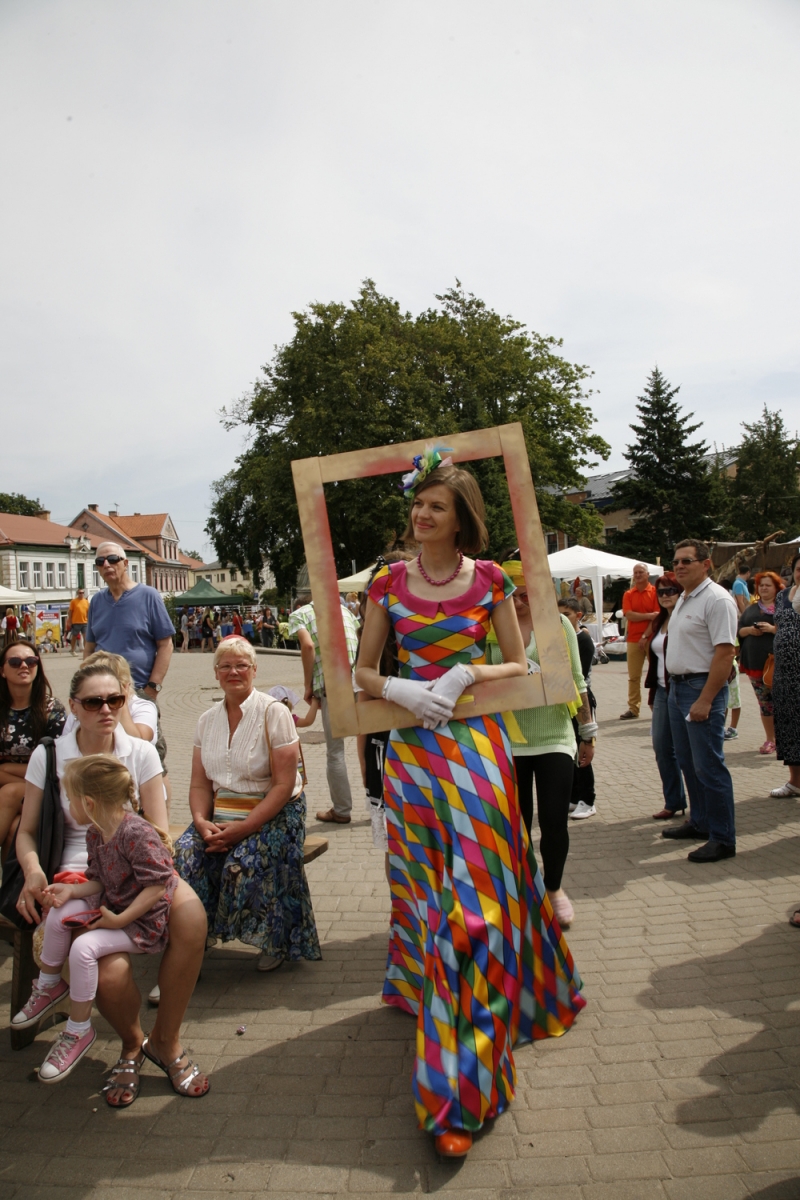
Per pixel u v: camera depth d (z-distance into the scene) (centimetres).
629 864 471
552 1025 287
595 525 3747
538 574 279
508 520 2580
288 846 357
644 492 3912
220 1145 238
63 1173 228
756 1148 227
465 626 272
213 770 367
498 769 273
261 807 352
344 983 341
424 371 3172
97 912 271
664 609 562
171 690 1655
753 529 4722
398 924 308
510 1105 249
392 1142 236
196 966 272
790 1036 281
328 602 278
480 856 260
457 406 3191
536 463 3216
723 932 369
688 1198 209
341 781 587
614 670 1695
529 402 3412
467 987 246
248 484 3481
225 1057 286
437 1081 231
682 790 570
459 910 252
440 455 275
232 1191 219
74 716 337
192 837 362
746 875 441
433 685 267
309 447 2945
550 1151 229
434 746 270
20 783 372
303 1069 276
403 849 272
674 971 333
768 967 332
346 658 277
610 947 359
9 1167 231
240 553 3972
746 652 771
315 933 358
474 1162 226
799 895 409
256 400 3312
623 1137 233
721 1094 251
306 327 3058
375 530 2889
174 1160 232
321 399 2972
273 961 357
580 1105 248
